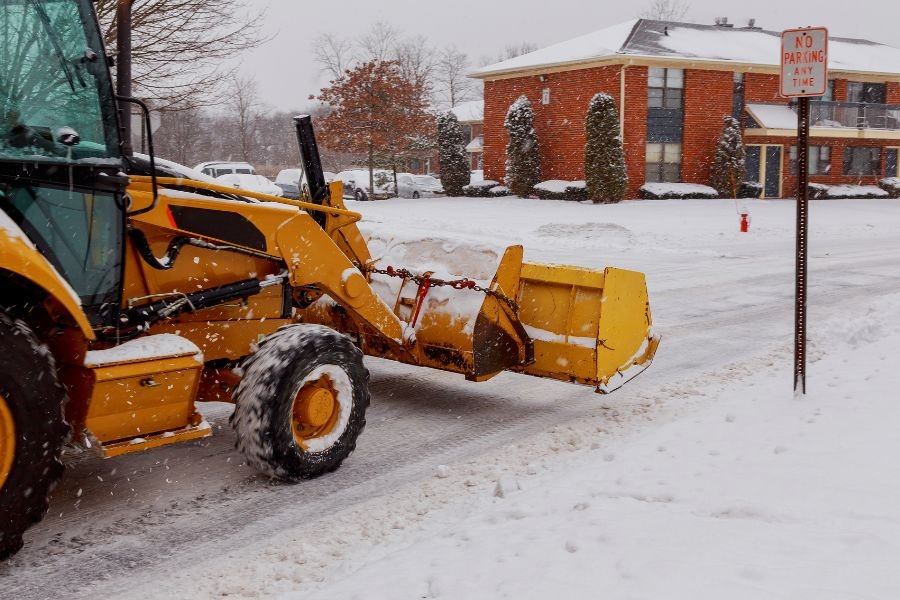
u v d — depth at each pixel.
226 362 5.66
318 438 5.33
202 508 4.88
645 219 27.77
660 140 36.00
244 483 5.27
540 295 6.84
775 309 11.91
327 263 5.86
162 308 4.94
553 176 37.59
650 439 5.84
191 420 4.85
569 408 7.11
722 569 3.63
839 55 42.69
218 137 72.50
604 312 6.51
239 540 4.47
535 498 4.79
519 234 22.44
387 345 6.98
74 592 3.90
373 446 6.06
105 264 4.49
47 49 4.10
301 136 6.46
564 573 3.71
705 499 4.54
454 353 6.58
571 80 36.22
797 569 3.61
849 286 14.12
